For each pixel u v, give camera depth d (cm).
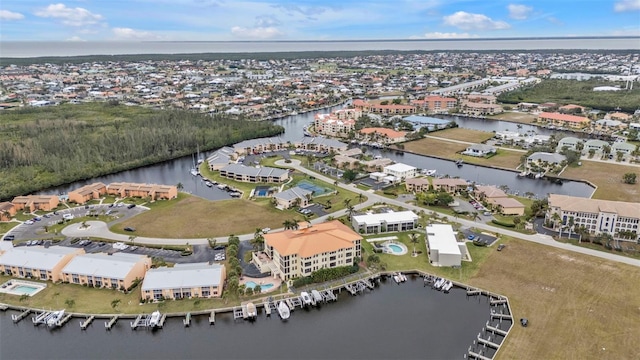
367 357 12344
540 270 16088
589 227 19112
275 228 19938
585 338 12450
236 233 19512
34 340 13175
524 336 12631
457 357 12256
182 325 13775
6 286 15575
